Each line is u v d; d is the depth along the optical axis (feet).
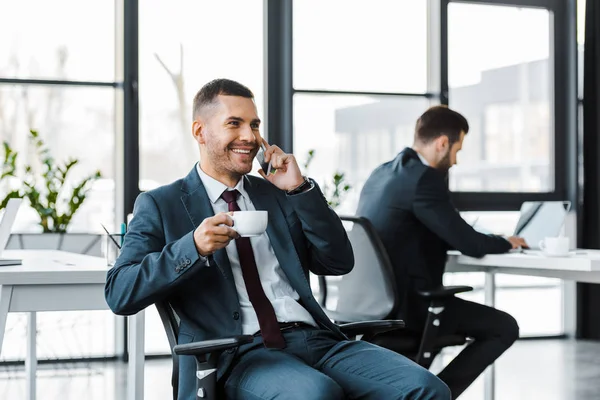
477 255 11.52
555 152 19.94
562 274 11.21
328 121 18.49
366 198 11.82
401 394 6.96
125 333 17.53
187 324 7.25
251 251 7.66
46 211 16.15
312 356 7.50
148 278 6.90
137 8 17.22
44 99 17.24
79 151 17.42
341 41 18.58
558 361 17.70
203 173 7.89
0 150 16.88
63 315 17.46
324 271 8.14
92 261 10.11
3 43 16.93
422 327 11.03
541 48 19.90
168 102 17.65
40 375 16.15
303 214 7.82
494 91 19.56
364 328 7.93
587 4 19.69
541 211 13.43
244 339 6.63
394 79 18.95
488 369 12.83
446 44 18.93
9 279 8.08
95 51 17.38
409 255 11.21
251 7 18.11
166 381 15.66
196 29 17.79
